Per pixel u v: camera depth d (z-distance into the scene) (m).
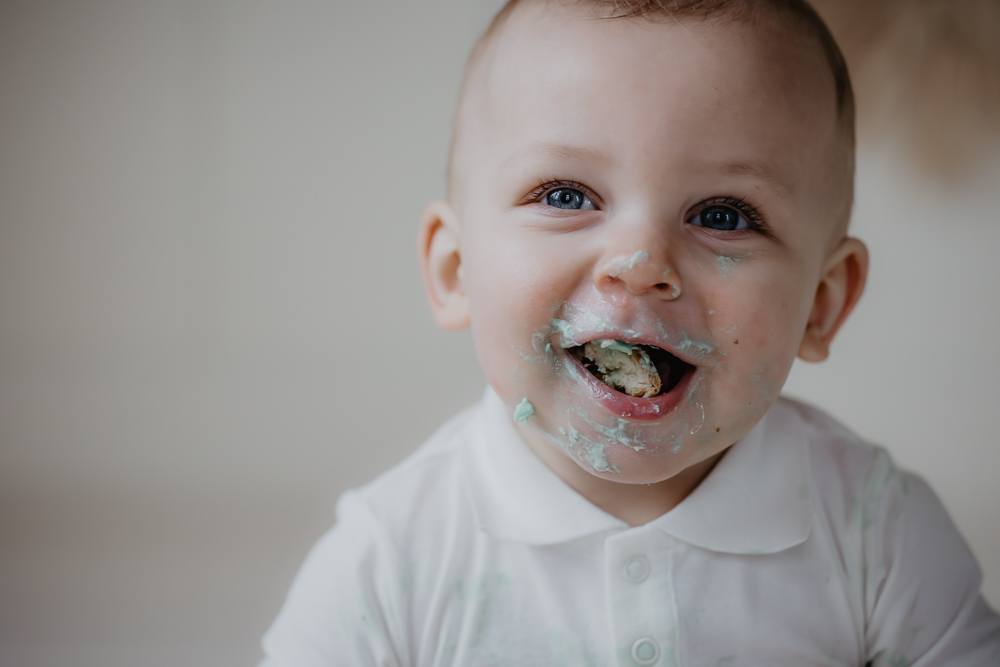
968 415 1.64
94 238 2.00
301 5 1.97
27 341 1.99
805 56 0.66
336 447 1.69
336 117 1.99
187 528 1.49
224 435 1.75
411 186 1.99
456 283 0.77
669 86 0.60
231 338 2.00
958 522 1.38
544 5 0.66
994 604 1.18
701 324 0.60
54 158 1.99
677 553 0.67
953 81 1.30
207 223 2.00
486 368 0.66
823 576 0.71
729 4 0.64
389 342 1.99
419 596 0.69
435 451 0.79
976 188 1.50
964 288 1.71
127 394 1.88
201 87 1.99
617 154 0.60
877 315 1.74
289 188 2.00
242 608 1.28
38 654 1.17
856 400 1.68
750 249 0.62
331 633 0.69
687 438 0.61
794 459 0.74
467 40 1.97
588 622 0.67
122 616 1.27
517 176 0.63
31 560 1.40
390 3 1.97
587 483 0.71
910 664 0.74
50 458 1.69
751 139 0.61
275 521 1.50
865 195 1.57
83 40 1.98
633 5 0.63
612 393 0.60
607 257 0.59
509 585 0.69
